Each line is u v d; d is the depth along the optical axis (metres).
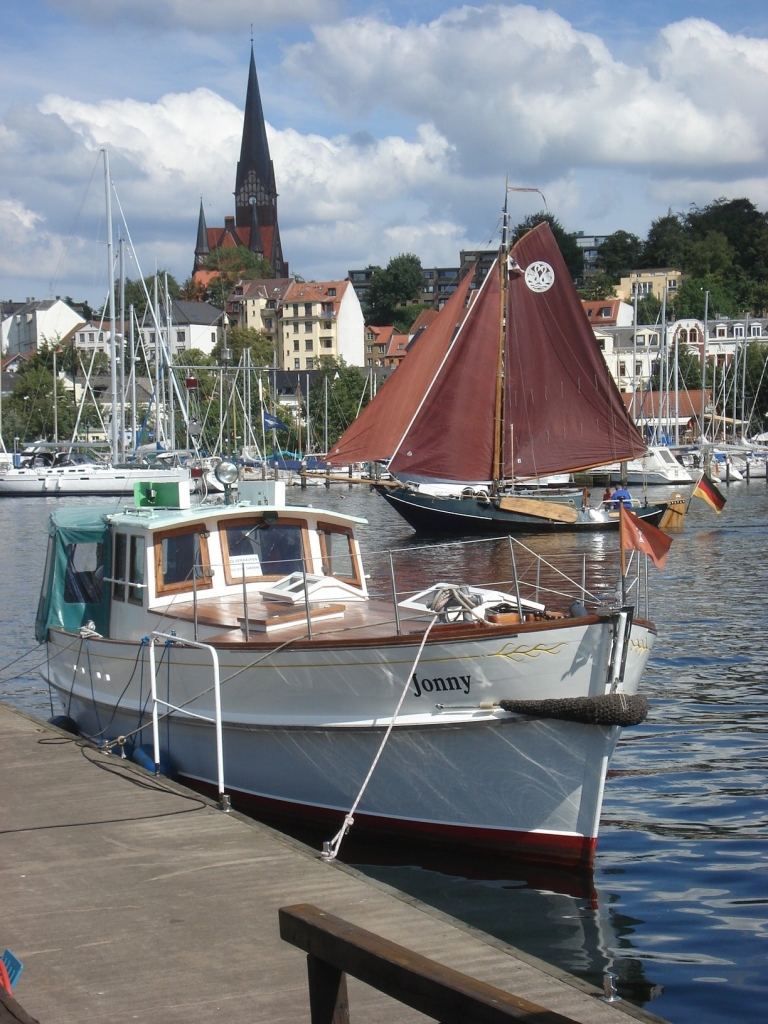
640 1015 7.02
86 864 9.62
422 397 51.41
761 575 36.25
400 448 51.50
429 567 38.88
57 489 82.69
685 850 12.75
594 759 11.63
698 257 191.75
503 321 51.34
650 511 52.91
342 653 12.29
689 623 27.41
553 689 11.55
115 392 83.19
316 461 97.56
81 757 13.16
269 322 174.62
